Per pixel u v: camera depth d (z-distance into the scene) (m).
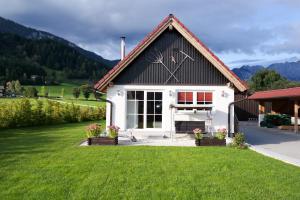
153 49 16.06
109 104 15.94
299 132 22.02
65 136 16.89
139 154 11.20
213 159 10.42
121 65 15.70
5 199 6.35
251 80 57.69
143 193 6.83
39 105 25.08
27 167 8.97
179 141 14.93
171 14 15.74
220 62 15.55
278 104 29.81
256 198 6.61
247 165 9.58
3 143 13.94
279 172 8.78
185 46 16.08
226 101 15.99
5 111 21.77
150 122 16.06
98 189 7.06
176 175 8.30
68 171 8.58
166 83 16.03
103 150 12.02
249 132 22.00
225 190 7.11
